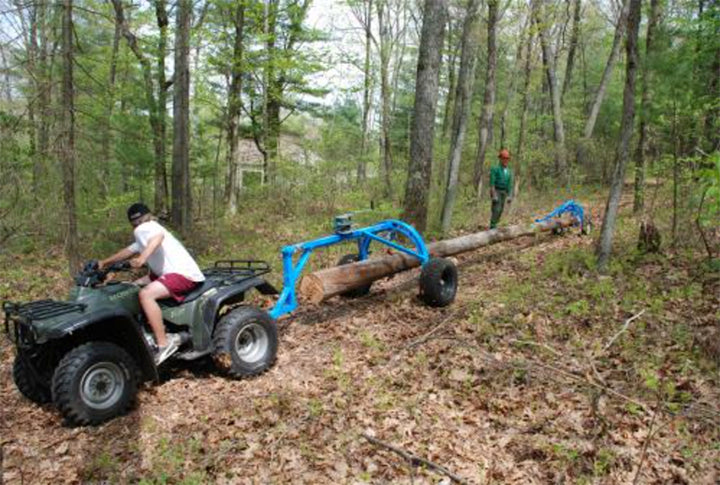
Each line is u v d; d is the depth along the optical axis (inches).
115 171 472.4
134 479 151.2
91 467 155.0
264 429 173.5
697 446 152.6
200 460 158.6
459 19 804.0
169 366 218.5
